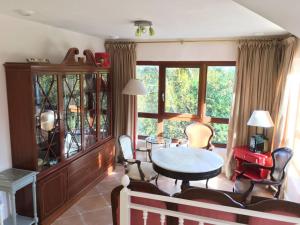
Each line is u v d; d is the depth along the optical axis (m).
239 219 1.95
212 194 1.93
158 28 3.55
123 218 1.98
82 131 3.82
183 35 4.23
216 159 3.51
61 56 3.81
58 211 3.33
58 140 3.33
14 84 2.84
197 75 4.77
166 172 3.20
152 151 3.90
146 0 2.12
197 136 4.54
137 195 1.91
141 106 5.21
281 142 4.00
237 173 4.24
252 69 4.27
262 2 1.60
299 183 3.29
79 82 3.68
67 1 2.19
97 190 4.09
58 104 3.25
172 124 5.09
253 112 4.09
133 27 3.54
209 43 4.54
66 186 3.47
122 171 4.86
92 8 2.43
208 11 2.48
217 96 4.75
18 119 2.91
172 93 4.98
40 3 2.27
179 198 1.87
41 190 3.00
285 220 1.61
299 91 3.60
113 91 5.00
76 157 3.69
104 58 4.38
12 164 3.04
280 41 4.08
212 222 1.75
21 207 3.04
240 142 4.54
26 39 3.15
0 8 2.47
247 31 3.69
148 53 4.91
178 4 2.23
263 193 3.22
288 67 3.74
